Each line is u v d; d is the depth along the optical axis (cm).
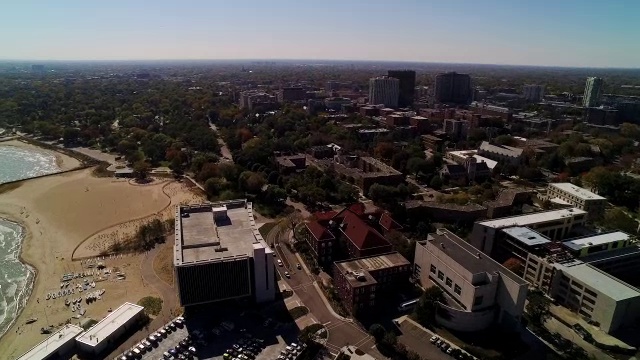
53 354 16275
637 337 17512
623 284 18638
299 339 17312
